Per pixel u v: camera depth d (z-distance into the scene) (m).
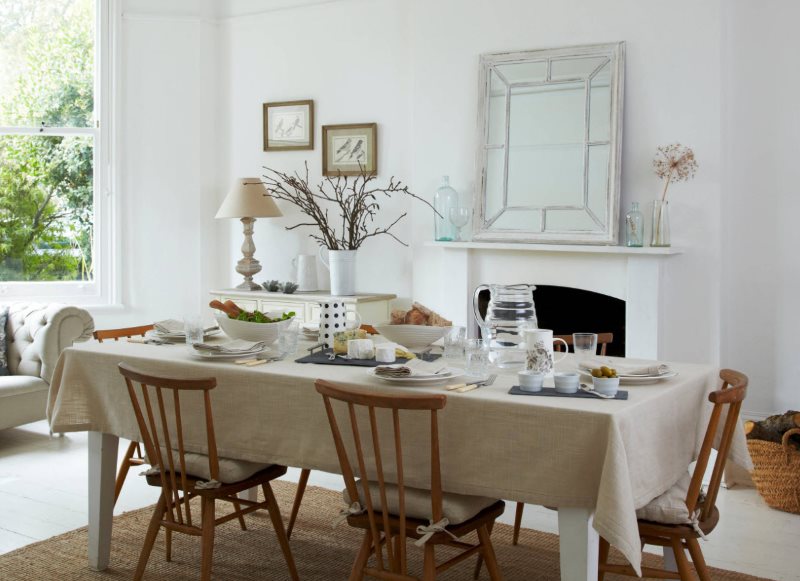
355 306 5.60
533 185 5.13
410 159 5.86
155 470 3.01
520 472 2.45
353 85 6.06
